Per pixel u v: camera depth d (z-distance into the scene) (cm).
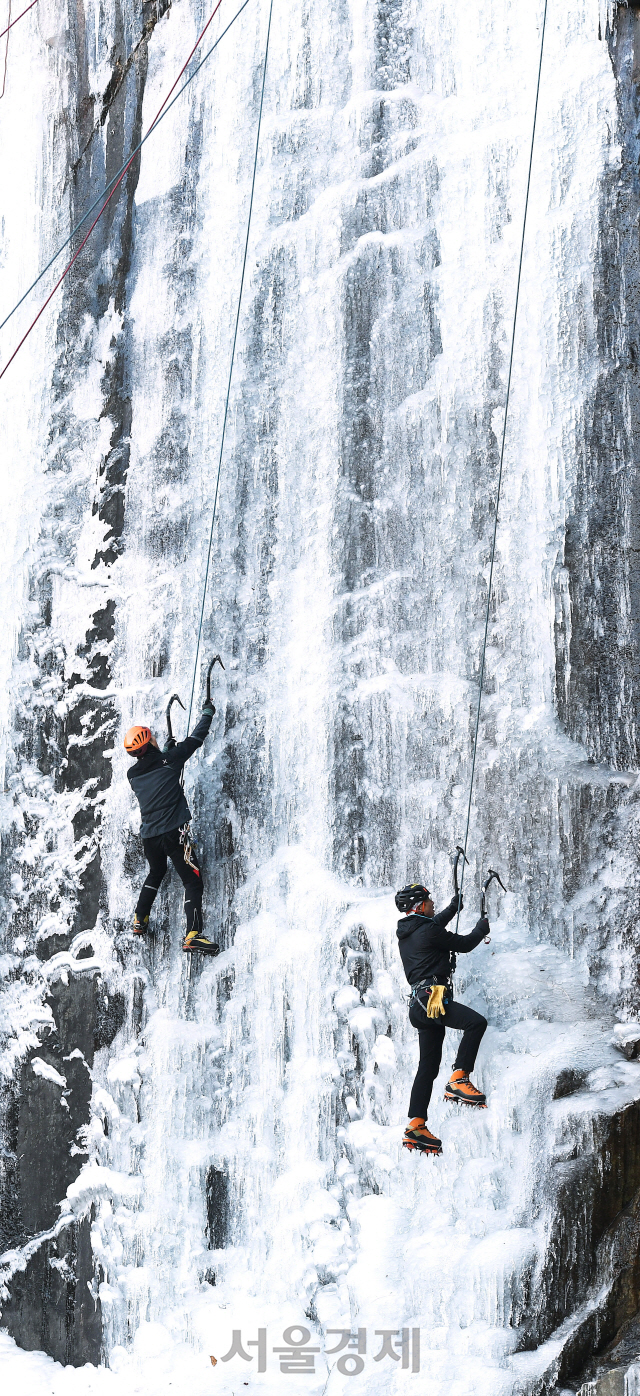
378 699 646
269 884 654
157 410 770
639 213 621
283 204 748
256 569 709
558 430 620
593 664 592
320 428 702
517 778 596
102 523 779
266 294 741
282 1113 609
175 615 726
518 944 573
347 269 709
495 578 630
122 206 823
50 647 778
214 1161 618
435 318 677
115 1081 666
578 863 575
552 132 652
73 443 807
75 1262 656
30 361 844
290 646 685
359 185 718
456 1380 478
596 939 561
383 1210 556
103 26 865
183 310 775
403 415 676
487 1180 522
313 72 755
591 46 651
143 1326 607
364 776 643
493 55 691
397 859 623
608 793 575
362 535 675
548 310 635
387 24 734
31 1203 691
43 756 765
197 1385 558
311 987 619
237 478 727
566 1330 477
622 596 593
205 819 676
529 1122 520
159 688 720
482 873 595
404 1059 584
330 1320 545
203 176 788
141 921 656
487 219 671
